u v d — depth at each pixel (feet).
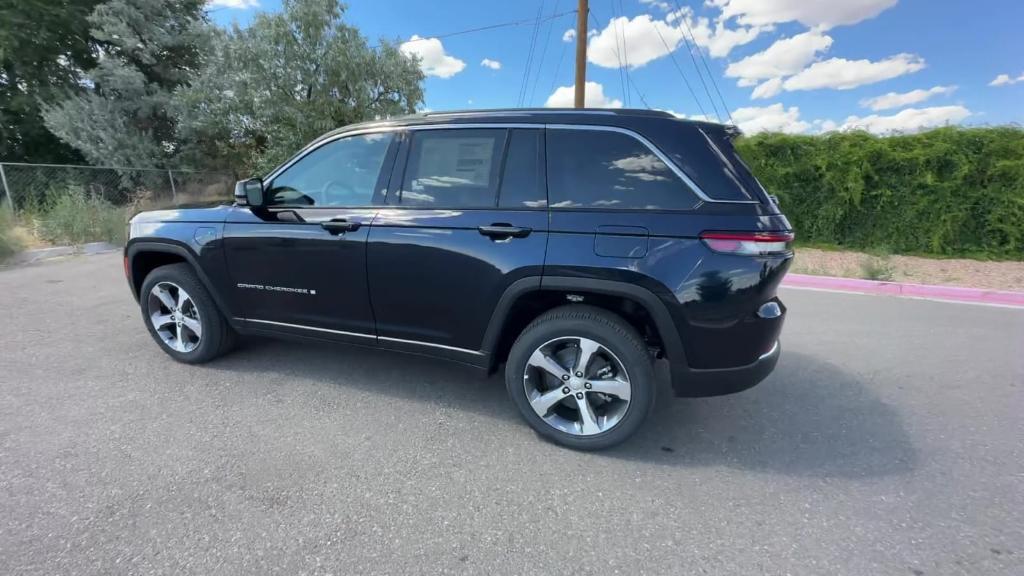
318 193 11.60
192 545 7.06
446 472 8.96
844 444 10.16
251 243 11.80
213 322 12.91
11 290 21.13
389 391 12.14
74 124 44.06
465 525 7.63
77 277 23.79
